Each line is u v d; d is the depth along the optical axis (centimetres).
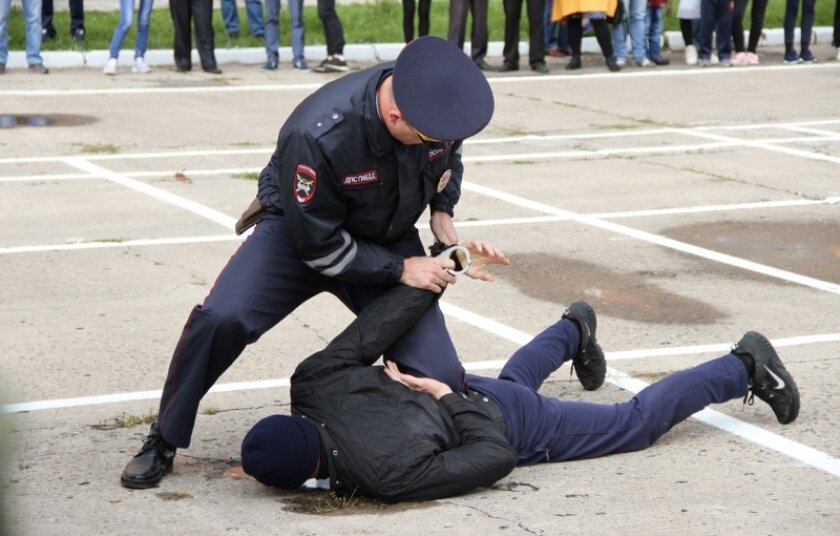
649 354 625
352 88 433
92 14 1962
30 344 627
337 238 444
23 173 1055
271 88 1520
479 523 413
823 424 518
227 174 1068
